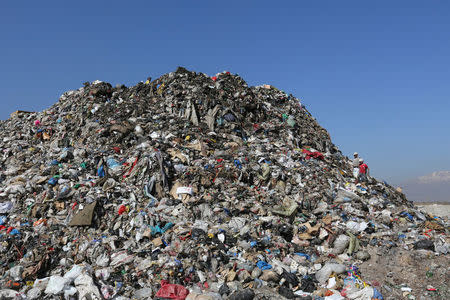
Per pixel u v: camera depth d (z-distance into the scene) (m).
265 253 12.22
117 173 16.59
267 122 24.47
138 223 13.13
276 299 9.98
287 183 17.12
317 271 11.62
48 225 13.52
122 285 10.36
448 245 12.93
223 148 19.58
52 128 23.92
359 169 20.59
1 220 13.84
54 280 10.18
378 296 10.19
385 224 15.25
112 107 24.03
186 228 12.75
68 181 15.92
